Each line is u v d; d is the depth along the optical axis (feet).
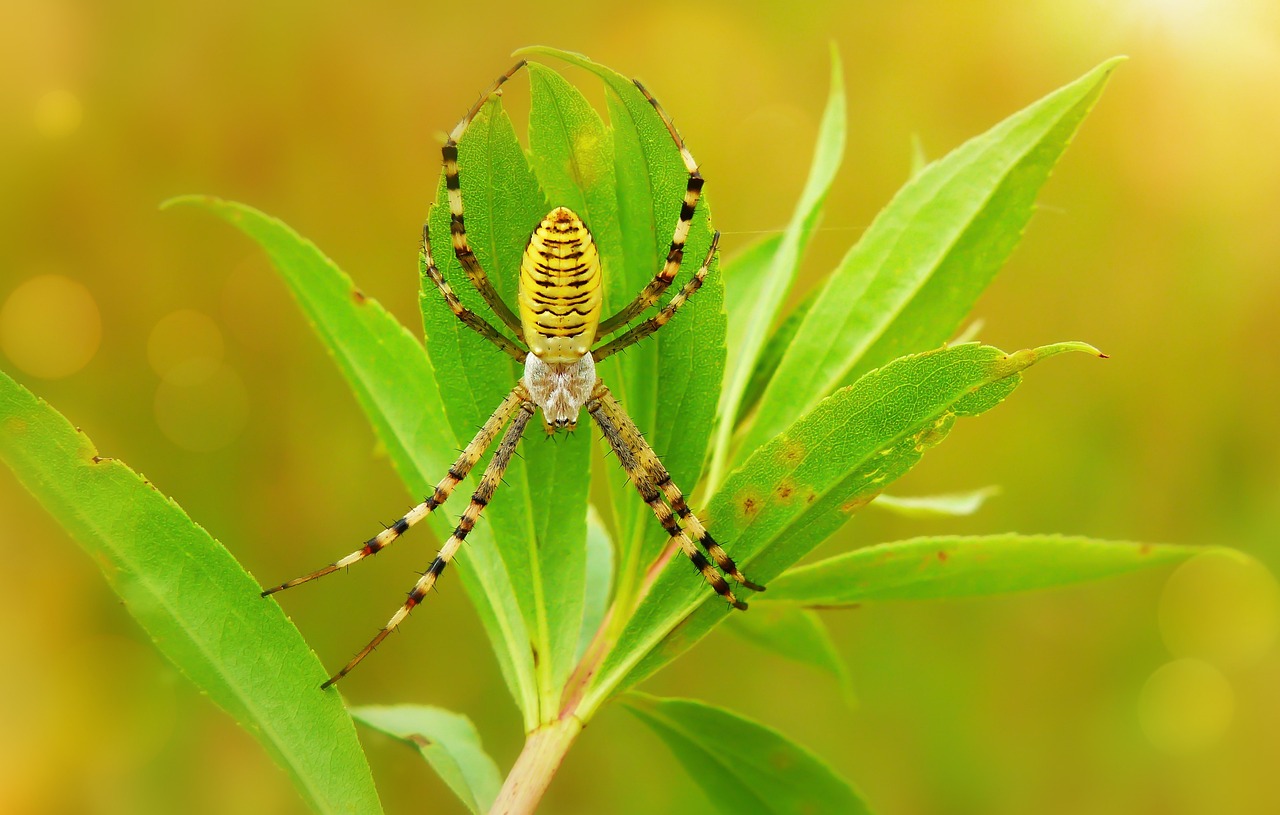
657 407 0.89
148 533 0.85
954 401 0.85
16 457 0.85
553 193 0.89
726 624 0.97
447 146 0.88
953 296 0.89
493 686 1.69
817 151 0.93
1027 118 0.89
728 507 0.87
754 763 0.92
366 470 1.80
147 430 1.76
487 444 0.92
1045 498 1.81
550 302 0.89
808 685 1.73
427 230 0.88
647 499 0.89
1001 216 0.89
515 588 0.88
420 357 0.92
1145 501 1.81
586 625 0.95
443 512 0.95
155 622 0.85
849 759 1.69
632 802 1.54
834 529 0.87
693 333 0.88
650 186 0.88
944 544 0.89
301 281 0.91
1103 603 1.78
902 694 1.73
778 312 0.92
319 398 1.83
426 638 1.72
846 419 0.86
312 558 1.75
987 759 1.69
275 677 0.86
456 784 0.90
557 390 0.89
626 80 0.86
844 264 0.90
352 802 0.86
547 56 0.85
